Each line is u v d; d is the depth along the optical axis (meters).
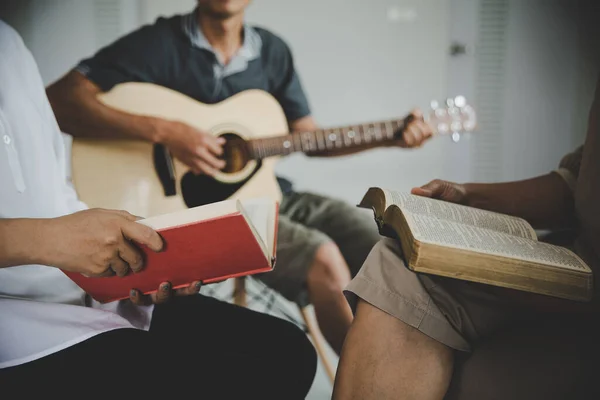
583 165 0.97
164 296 0.85
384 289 0.88
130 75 2.12
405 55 3.16
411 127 2.06
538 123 3.19
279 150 2.04
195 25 2.19
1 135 0.85
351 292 0.91
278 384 0.91
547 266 0.75
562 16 3.12
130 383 0.78
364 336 0.88
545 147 3.21
